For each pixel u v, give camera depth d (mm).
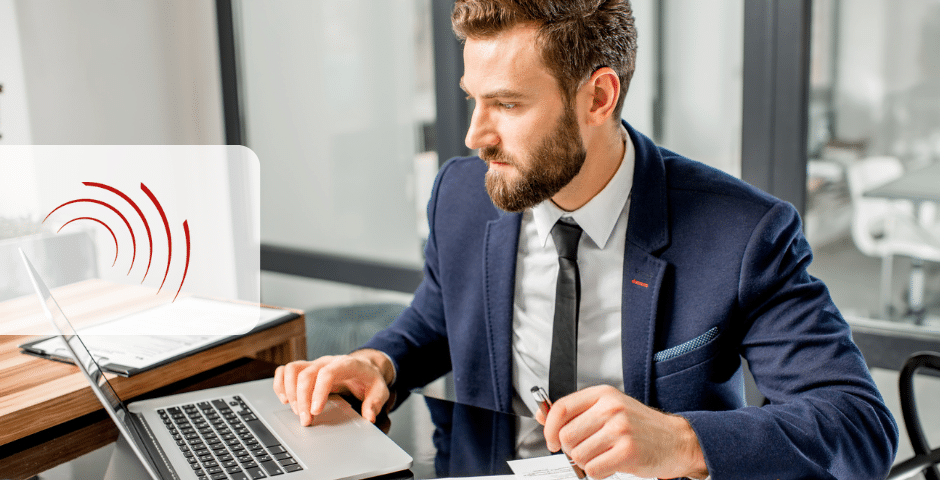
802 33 2018
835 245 2598
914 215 2551
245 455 873
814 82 2219
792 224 1048
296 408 995
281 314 1382
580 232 1115
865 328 2156
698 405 1064
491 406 1228
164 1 3148
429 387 2396
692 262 1061
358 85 2988
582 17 916
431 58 2775
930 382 2369
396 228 3020
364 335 2469
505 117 945
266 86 3227
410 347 1252
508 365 1185
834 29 2203
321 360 1087
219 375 1201
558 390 1125
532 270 1175
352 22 2947
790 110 2076
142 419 987
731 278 1031
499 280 1188
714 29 2309
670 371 1064
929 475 1038
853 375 928
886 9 2375
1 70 2629
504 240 1187
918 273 2580
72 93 2842
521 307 1190
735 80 2307
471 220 1250
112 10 2955
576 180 1052
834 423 858
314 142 3158
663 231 1075
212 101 3301
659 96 2447
